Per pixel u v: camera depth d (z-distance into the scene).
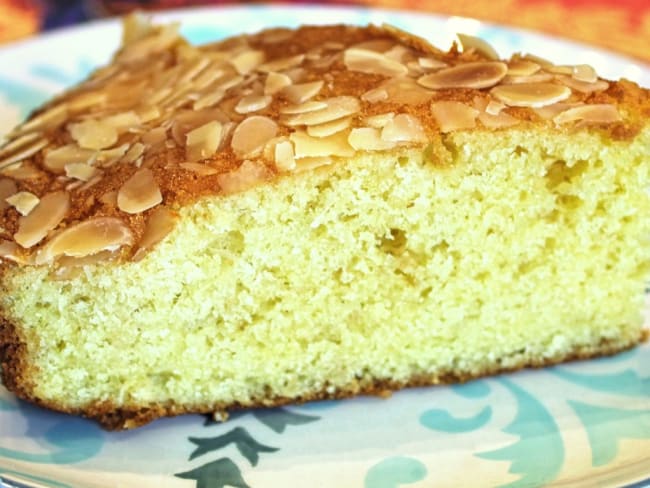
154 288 0.17
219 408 0.19
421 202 0.18
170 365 0.18
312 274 0.18
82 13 0.36
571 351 0.20
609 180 0.18
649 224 0.19
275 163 0.17
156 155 0.18
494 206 0.18
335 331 0.19
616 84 0.19
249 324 0.18
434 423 0.18
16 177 0.18
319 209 0.18
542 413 0.18
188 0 0.36
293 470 0.17
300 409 0.19
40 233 0.17
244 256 0.18
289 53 0.21
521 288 0.19
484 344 0.20
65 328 0.17
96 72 0.24
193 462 0.17
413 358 0.19
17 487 0.15
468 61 0.20
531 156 0.18
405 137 0.17
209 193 0.17
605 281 0.20
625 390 0.19
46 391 0.18
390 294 0.19
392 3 0.36
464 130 0.17
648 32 0.33
